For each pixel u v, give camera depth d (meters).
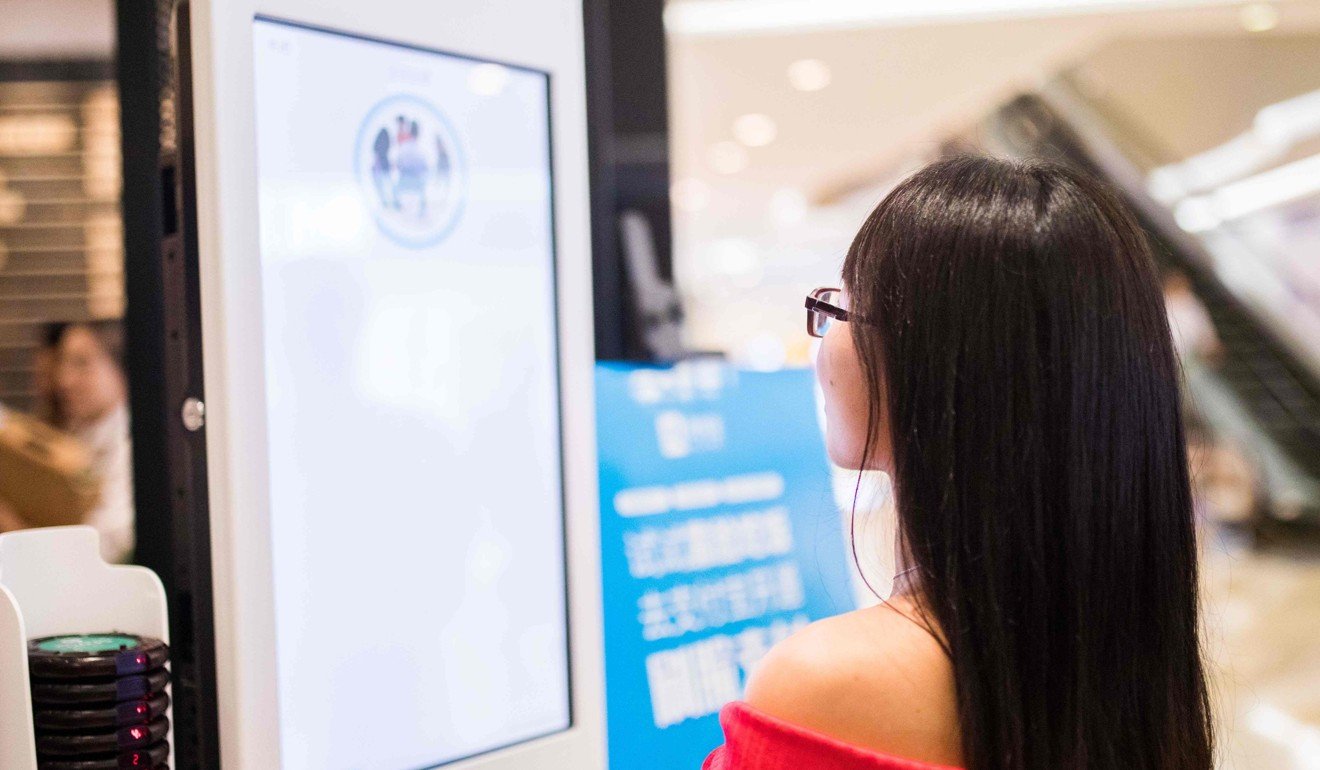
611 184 2.12
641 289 2.06
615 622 1.40
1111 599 0.65
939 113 8.23
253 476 0.86
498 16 1.06
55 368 3.57
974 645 0.64
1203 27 7.05
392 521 0.98
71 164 4.23
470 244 1.05
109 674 0.79
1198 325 7.02
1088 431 0.65
